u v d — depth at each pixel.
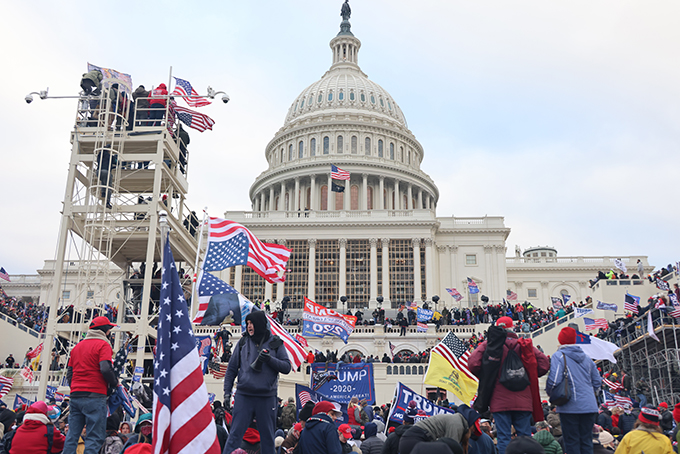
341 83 111.69
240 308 14.88
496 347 10.09
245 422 9.80
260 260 19.97
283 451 12.30
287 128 107.50
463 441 8.47
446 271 78.12
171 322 8.27
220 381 37.62
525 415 10.04
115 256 28.41
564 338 10.62
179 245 27.97
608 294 47.59
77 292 23.77
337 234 75.81
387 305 72.25
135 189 28.44
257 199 103.88
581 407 10.21
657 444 9.65
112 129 25.41
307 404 12.30
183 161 28.38
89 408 10.03
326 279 74.69
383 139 104.38
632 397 31.64
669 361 32.66
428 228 75.62
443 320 55.94
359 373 18.42
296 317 68.88
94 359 10.20
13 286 90.81
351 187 98.38
